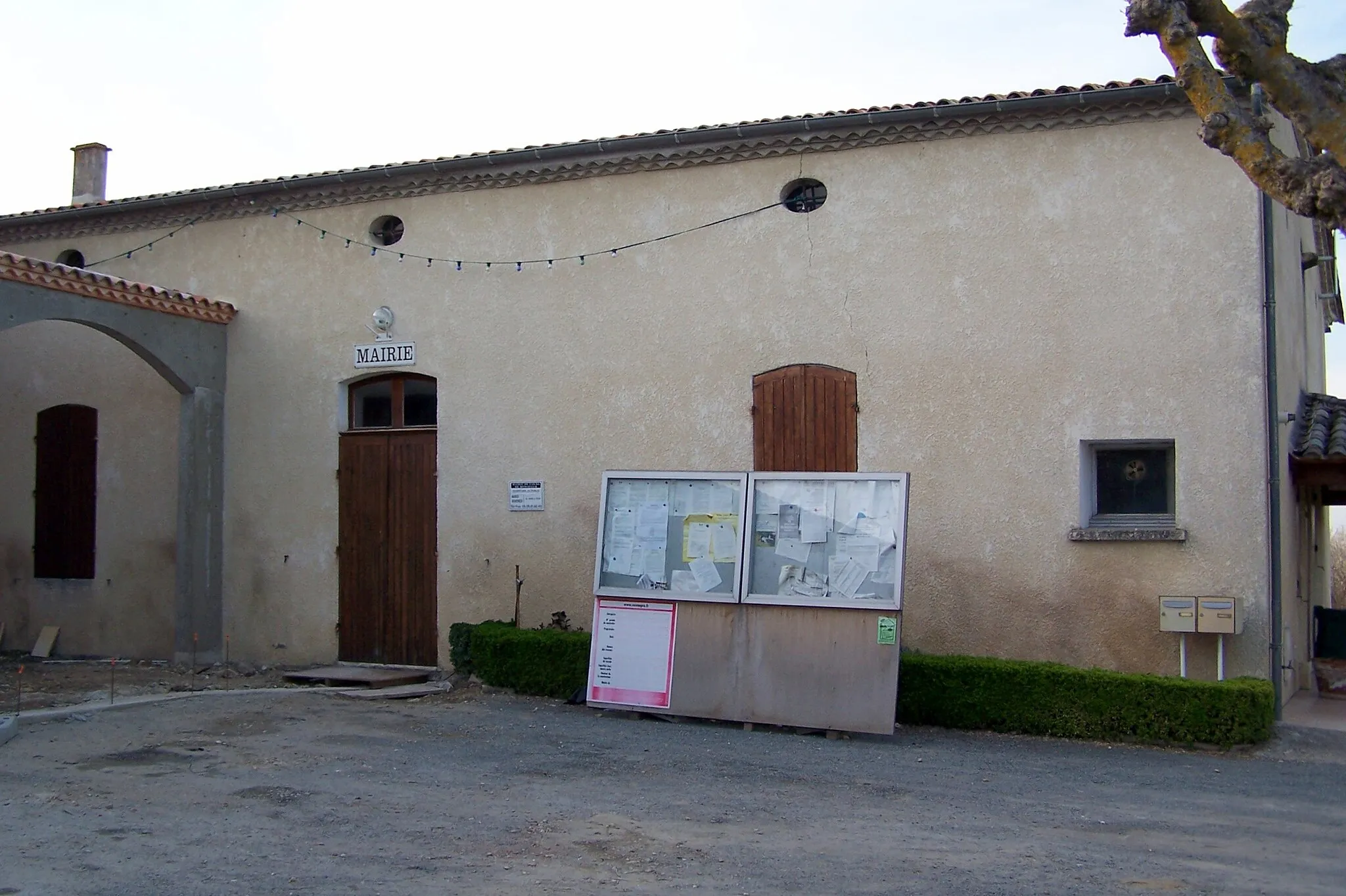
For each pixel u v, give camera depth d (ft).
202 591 43.57
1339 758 28.99
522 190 41.11
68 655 46.83
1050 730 31.17
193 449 43.65
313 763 27.45
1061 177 34.63
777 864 19.93
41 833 21.57
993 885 18.86
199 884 18.83
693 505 33.60
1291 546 35.73
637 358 39.17
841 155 37.04
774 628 32.01
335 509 43.11
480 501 40.93
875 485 31.86
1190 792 25.52
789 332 37.32
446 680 39.19
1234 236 32.91
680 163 38.81
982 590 34.76
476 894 18.40
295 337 44.06
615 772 26.81
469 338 41.47
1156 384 33.40
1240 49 22.31
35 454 48.08
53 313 38.11
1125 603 33.30
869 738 30.83
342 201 43.50
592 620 38.55
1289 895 18.58
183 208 46.01
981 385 35.12
